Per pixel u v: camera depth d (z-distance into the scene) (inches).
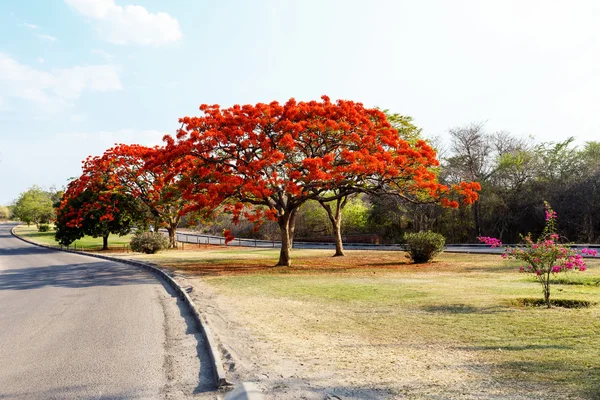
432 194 789.9
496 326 304.7
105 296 530.3
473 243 1589.6
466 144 1561.3
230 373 220.4
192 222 1213.7
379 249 1379.2
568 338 267.6
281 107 781.3
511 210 1512.1
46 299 521.3
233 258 1097.4
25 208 3624.5
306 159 698.8
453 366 220.4
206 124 778.8
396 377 206.4
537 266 411.5
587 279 549.0
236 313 382.9
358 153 724.7
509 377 200.7
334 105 795.4
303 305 418.6
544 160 1487.5
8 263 1197.7
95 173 1491.1
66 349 281.9
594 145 1417.3
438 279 600.4
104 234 1612.9
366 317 352.2
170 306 448.8
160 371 231.9
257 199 848.3
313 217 1927.9
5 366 247.9
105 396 197.5
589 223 1334.9
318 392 188.7
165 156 775.7
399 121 1114.7
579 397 173.6
